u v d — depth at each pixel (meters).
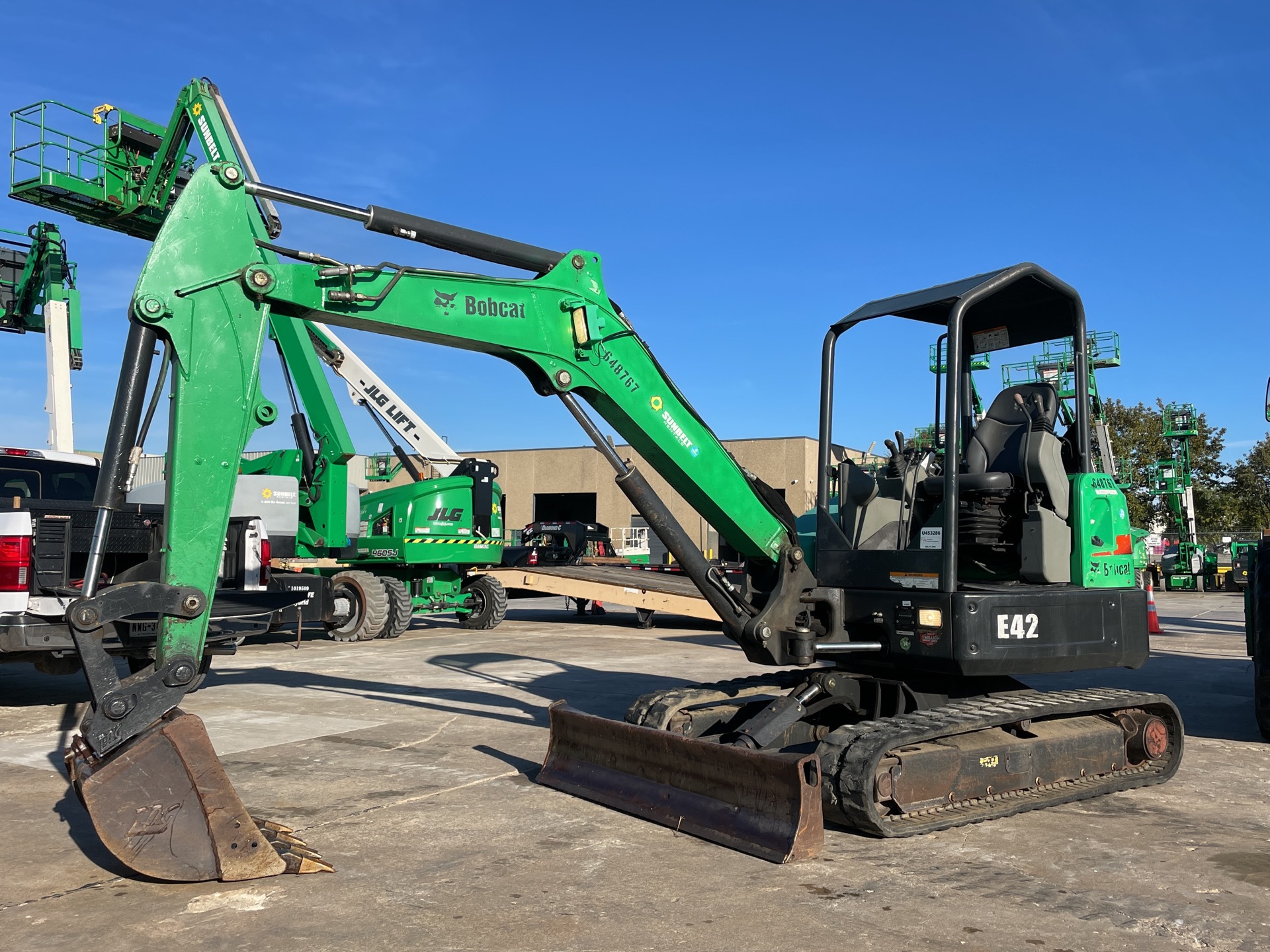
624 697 8.91
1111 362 24.98
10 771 5.93
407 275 4.79
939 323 6.36
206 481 4.20
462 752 6.53
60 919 3.64
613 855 4.45
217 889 3.96
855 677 5.79
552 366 5.19
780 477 39.19
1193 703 8.98
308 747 6.65
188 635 4.10
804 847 4.36
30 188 14.46
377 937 3.49
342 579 13.80
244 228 4.41
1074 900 3.92
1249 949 3.44
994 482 5.62
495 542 15.66
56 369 18.64
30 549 7.21
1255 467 48.94
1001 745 5.27
